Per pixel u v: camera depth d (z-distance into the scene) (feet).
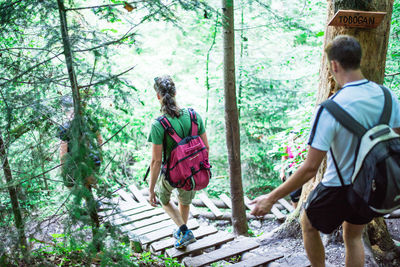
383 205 5.28
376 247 10.28
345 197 5.98
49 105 7.22
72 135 6.19
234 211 14.19
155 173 9.59
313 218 6.43
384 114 5.56
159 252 11.03
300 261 9.32
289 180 5.79
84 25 7.77
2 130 7.23
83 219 6.38
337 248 10.25
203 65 21.85
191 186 9.46
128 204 15.56
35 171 7.06
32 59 7.36
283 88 20.35
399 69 14.07
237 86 20.35
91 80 7.18
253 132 21.77
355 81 5.82
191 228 12.50
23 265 6.99
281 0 18.65
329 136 5.54
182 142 9.34
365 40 9.26
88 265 7.11
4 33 7.52
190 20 18.30
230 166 13.78
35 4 6.93
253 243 10.78
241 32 19.39
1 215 7.17
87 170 6.03
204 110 22.08
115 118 8.13
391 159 5.15
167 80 9.67
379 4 9.05
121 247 7.20
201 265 9.61
